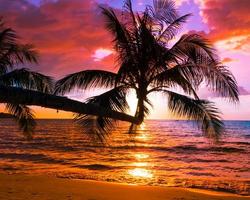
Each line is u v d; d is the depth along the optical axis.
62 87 9.22
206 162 31.36
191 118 8.56
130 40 7.94
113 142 52.41
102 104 8.16
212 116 8.63
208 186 18.50
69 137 60.91
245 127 115.69
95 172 23.83
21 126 15.38
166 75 8.10
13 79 12.52
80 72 9.19
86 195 12.27
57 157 33.09
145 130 92.44
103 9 8.91
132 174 23.23
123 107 8.27
